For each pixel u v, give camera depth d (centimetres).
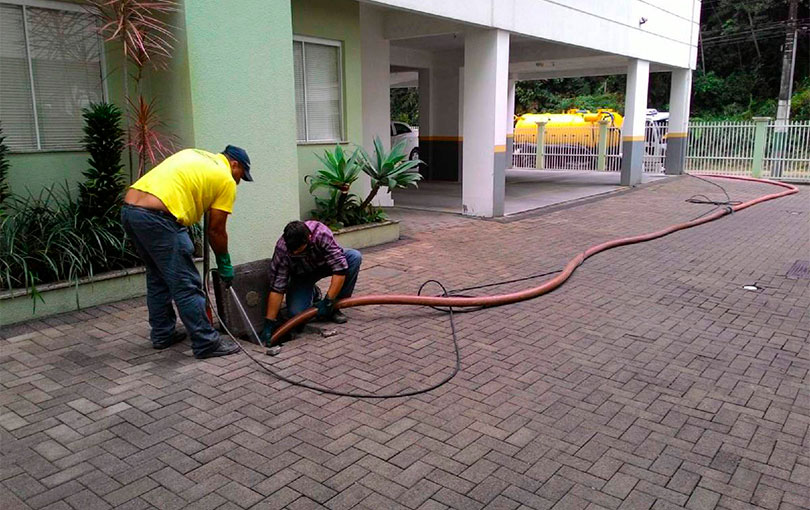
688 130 1955
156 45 591
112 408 386
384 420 376
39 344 483
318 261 519
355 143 948
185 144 629
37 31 591
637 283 689
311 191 826
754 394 416
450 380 432
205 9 610
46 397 399
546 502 300
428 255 809
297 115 868
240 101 653
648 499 303
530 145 2267
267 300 523
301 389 415
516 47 1577
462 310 585
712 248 874
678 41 1727
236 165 482
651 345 503
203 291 487
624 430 367
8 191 575
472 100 1064
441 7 892
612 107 3544
